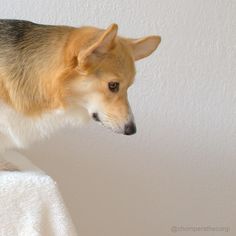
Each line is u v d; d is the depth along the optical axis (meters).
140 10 1.82
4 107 1.31
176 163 1.95
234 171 1.98
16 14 1.75
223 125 1.94
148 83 1.87
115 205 1.96
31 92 1.31
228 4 1.85
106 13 1.80
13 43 1.34
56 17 1.78
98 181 1.92
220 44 1.88
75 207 1.93
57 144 1.86
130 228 1.99
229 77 1.91
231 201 2.01
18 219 1.24
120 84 1.31
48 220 1.27
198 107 1.92
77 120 1.39
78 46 1.24
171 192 1.98
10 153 1.58
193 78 1.89
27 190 1.24
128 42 1.38
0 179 1.24
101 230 1.98
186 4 1.83
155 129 1.91
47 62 1.30
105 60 1.28
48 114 1.35
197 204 2.00
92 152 1.89
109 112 1.32
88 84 1.28
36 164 1.87
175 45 1.86
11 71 1.31
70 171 1.89
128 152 1.91
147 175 1.94
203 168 1.97
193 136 1.94
